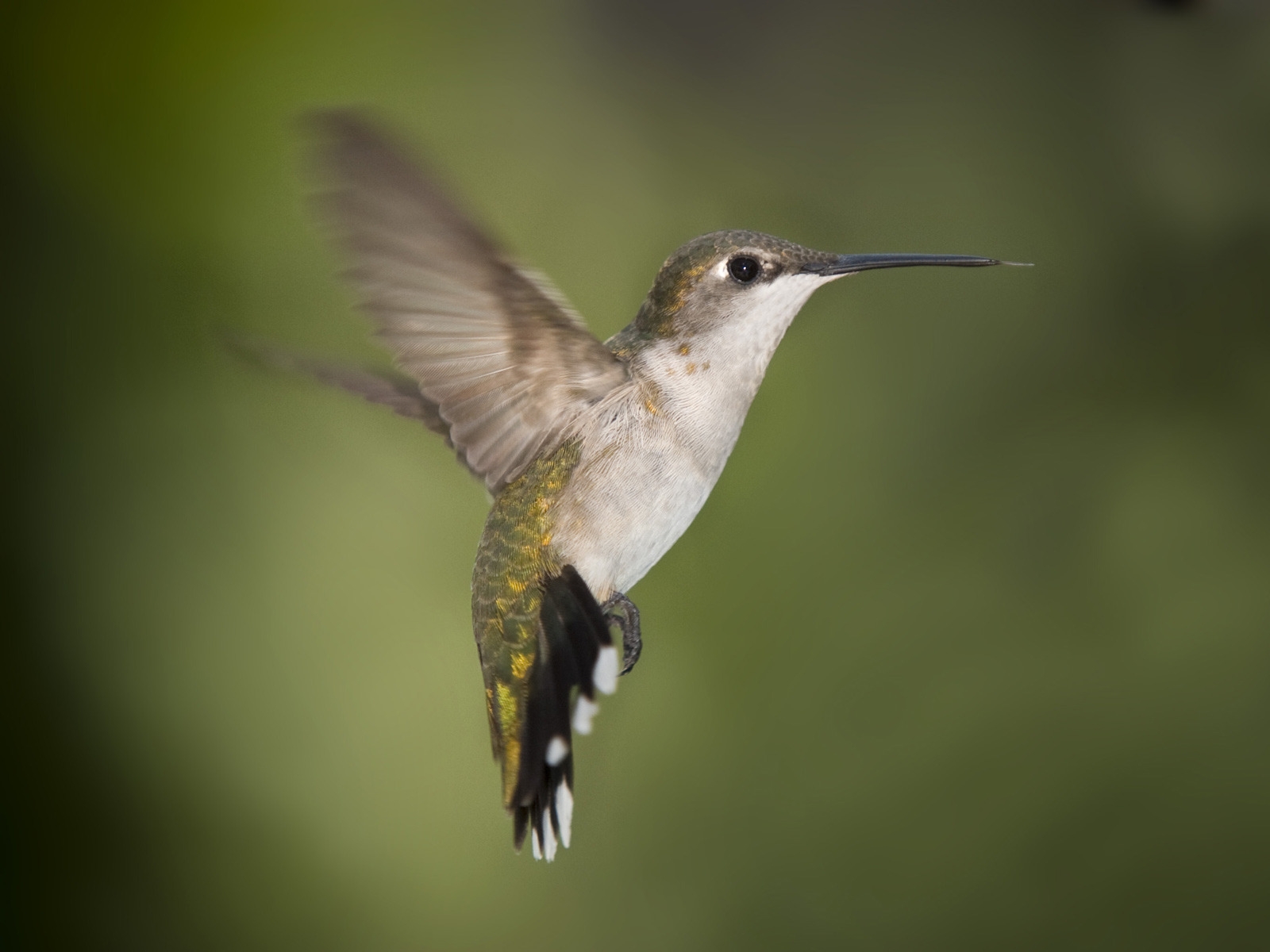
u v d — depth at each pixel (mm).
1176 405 1586
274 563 1586
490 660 1510
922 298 1592
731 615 1584
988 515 1583
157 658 1584
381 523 1587
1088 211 1592
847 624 1582
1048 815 1575
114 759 1583
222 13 1581
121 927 1582
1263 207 1588
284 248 1582
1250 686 1574
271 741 1584
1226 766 1572
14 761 1581
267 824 1583
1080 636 1579
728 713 1582
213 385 1585
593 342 1506
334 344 1582
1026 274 1591
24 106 1578
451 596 1586
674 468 1510
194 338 1584
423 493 1588
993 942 1572
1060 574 1580
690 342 1512
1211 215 1589
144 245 1582
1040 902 1573
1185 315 1588
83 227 1581
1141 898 1572
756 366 1512
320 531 1587
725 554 1585
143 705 1584
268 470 1587
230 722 1584
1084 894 1573
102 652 1584
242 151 1582
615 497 1510
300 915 1582
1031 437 1586
